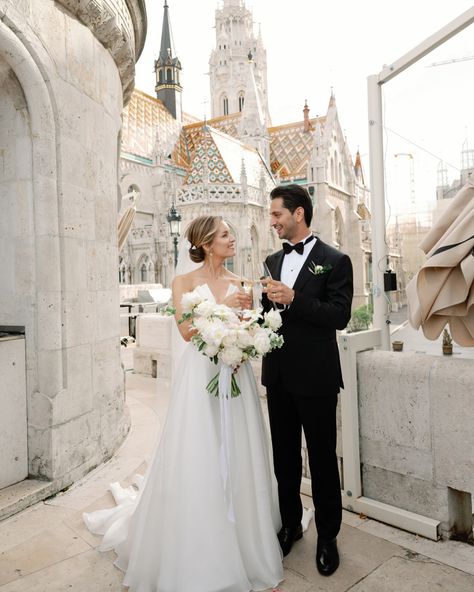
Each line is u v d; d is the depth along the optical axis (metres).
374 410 3.19
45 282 3.69
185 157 56.75
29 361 3.71
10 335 3.69
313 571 2.59
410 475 3.04
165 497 2.40
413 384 2.97
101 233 4.53
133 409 6.34
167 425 2.53
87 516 3.19
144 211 46.06
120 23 4.71
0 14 3.16
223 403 2.44
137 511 2.63
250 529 2.48
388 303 3.60
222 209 42.50
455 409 2.80
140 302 16.09
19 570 2.67
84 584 2.53
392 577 2.51
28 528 3.16
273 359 2.79
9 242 3.77
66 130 3.89
